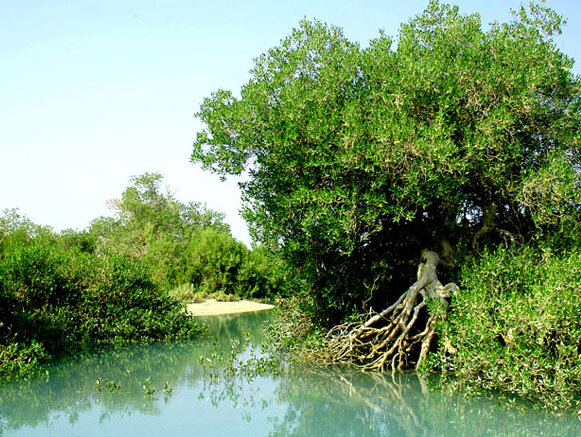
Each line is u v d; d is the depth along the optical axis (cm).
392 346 1364
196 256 4050
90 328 1769
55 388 1109
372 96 1195
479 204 1334
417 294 1337
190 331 1981
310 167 1184
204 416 892
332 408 950
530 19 1343
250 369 1306
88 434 787
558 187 1095
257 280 4141
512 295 991
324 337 1427
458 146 1176
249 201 1327
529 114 1194
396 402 994
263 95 1223
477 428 812
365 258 1451
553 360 923
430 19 1413
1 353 1252
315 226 1191
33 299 1628
